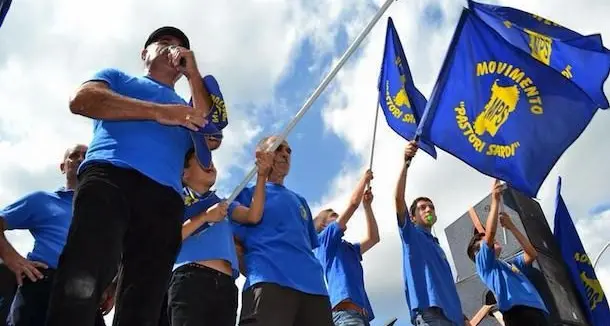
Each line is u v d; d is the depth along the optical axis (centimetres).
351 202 616
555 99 569
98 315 470
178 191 303
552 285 754
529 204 831
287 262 475
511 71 577
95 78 316
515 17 594
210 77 346
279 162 534
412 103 686
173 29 371
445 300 600
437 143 559
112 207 267
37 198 504
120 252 264
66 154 539
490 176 548
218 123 341
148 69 359
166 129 318
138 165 289
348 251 609
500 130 561
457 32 583
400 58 700
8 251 470
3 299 514
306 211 535
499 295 682
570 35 591
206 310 412
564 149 559
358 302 577
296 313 471
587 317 779
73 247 251
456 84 573
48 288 470
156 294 276
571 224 823
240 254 502
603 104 571
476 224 779
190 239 435
